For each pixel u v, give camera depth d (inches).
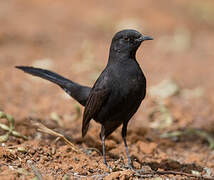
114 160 375.9
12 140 376.5
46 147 372.5
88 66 669.3
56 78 418.9
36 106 516.4
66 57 729.0
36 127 435.2
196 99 590.9
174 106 558.3
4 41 784.9
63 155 358.0
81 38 850.8
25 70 428.8
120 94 342.0
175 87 604.1
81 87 403.5
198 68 723.4
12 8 1019.9
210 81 661.9
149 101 571.2
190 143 461.1
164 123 503.2
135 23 923.4
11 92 559.5
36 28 882.1
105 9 1045.8
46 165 334.0
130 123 501.4
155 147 414.9
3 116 371.2
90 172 336.8
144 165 374.3
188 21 1008.2
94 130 435.2
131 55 349.1
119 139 433.7
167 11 1057.5
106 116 358.6
